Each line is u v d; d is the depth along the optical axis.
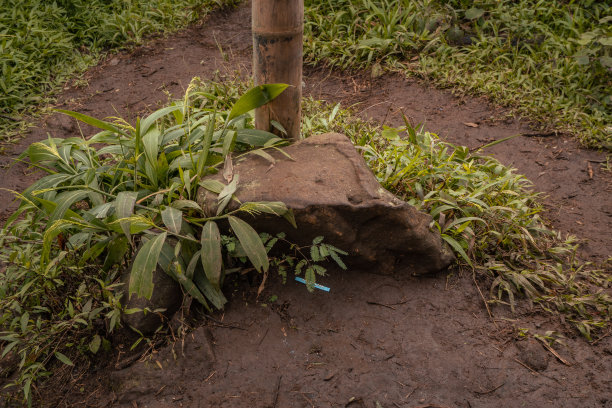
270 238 2.80
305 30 5.74
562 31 5.45
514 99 4.74
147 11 6.41
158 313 2.61
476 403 2.37
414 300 2.83
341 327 2.70
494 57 5.29
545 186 3.89
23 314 2.62
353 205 2.61
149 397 2.44
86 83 5.42
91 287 2.73
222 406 2.38
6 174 4.23
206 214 2.74
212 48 6.01
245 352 2.59
